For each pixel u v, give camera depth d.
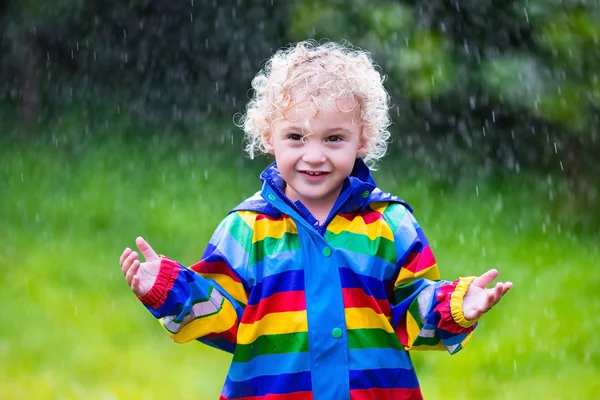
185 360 9.14
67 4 15.63
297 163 3.94
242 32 15.48
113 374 8.74
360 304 3.92
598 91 13.67
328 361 3.86
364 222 4.03
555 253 11.95
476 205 13.48
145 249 3.83
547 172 14.67
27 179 13.76
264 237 4.00
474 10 13.85
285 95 3.94
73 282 10.80
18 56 16.08
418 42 13.56
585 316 9.81
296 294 3.91
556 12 13.73
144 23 15.96
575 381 8.45
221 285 3.97
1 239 11.81
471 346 9.30
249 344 3.90
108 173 14.02
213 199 13.24
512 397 8.18
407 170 14.52
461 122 15.02
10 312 10.00
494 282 10.85
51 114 15.90
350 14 13.67
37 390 8.27
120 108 16.02
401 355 3.95
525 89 13.64
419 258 4.00
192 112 15.96
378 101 4.19
